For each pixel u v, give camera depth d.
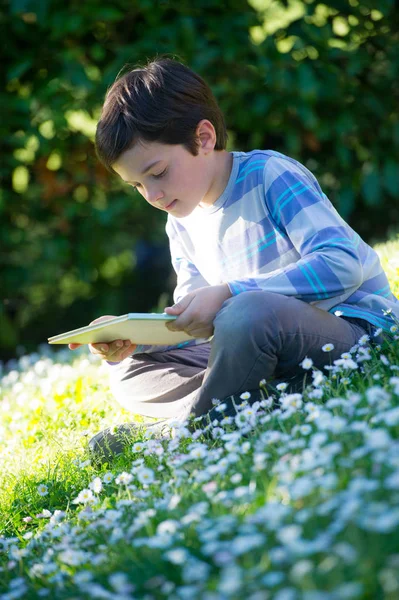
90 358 5.56
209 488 2.27
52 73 8.00
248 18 7.72
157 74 3.21
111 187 8.95
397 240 5.88
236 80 7.86
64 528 2.58
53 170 8.67
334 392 2.80
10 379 6.06
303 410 2.77
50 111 8.02
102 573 2.16
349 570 1.74
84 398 4.39
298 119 8.09
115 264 11.20
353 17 8.03
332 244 3.08
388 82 8.02
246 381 2.94
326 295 3.05
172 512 2.29
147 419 3.72
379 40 8.02
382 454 1.97
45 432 4.02
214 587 1.82
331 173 8.48
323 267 3.03
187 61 7.52
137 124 3.08
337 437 2.33
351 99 8.00
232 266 3.40
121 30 8.33
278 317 2.89
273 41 7.58
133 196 8.58
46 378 5.38
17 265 9.12
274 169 3.24
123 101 3.14
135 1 7.95
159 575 2.03
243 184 3.27
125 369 3.53
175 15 7.94
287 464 2.24
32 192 8.82
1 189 8.75
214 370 2.95
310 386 2.85
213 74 7.87
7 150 8.49
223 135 3.33
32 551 2.61
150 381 3.46
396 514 1.71
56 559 2.41
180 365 3.54
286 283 3.03
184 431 2.83
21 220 9.09
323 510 1.86
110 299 10.74
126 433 3.39
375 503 1.85
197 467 2.60
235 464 2.49
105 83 7.54
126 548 2.22
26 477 3.38
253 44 7.72
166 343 3.22
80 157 8.70
